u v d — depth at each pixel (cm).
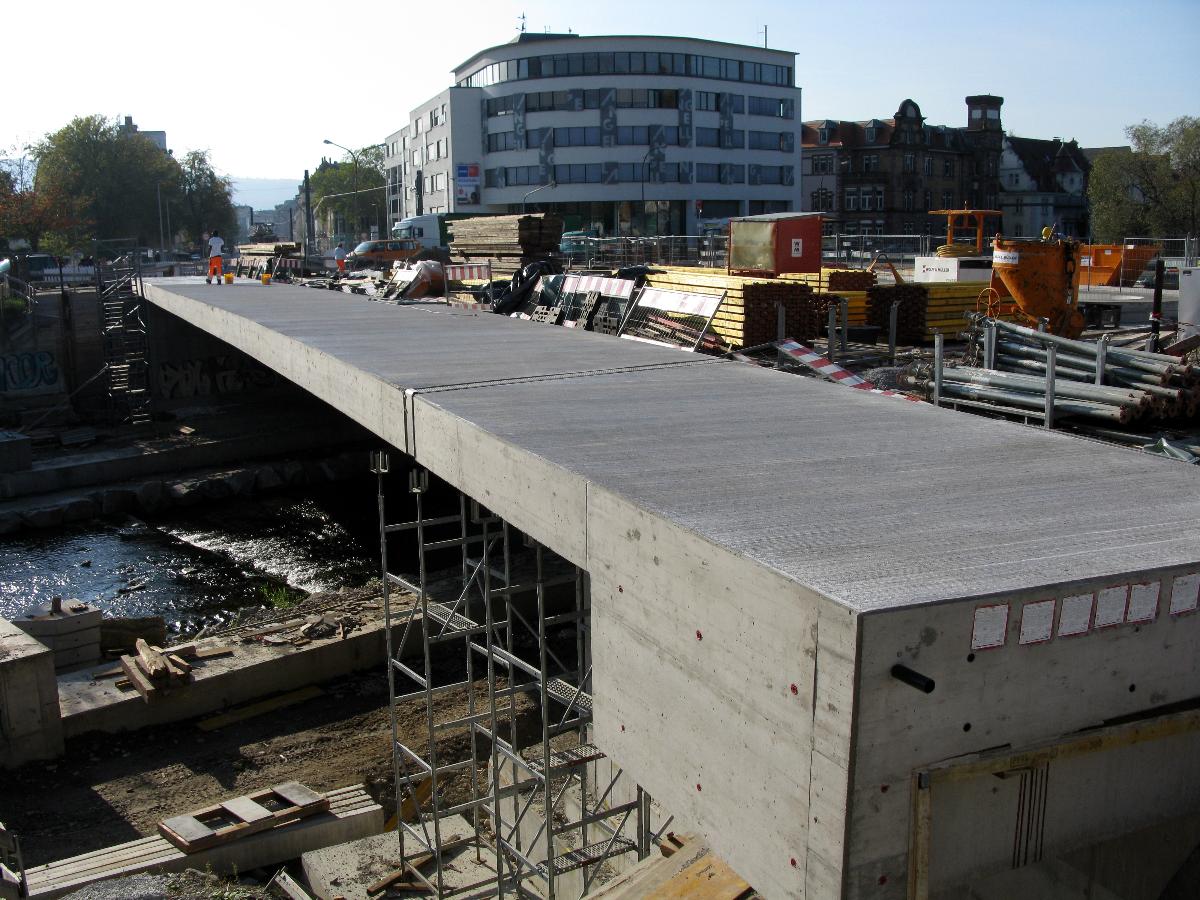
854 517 637
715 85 9019
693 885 786
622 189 8919
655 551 643
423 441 1117
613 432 923
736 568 557
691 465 786
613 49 8750
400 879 1115
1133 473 764
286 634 1750
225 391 3994
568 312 2327
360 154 13875
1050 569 530
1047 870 557
